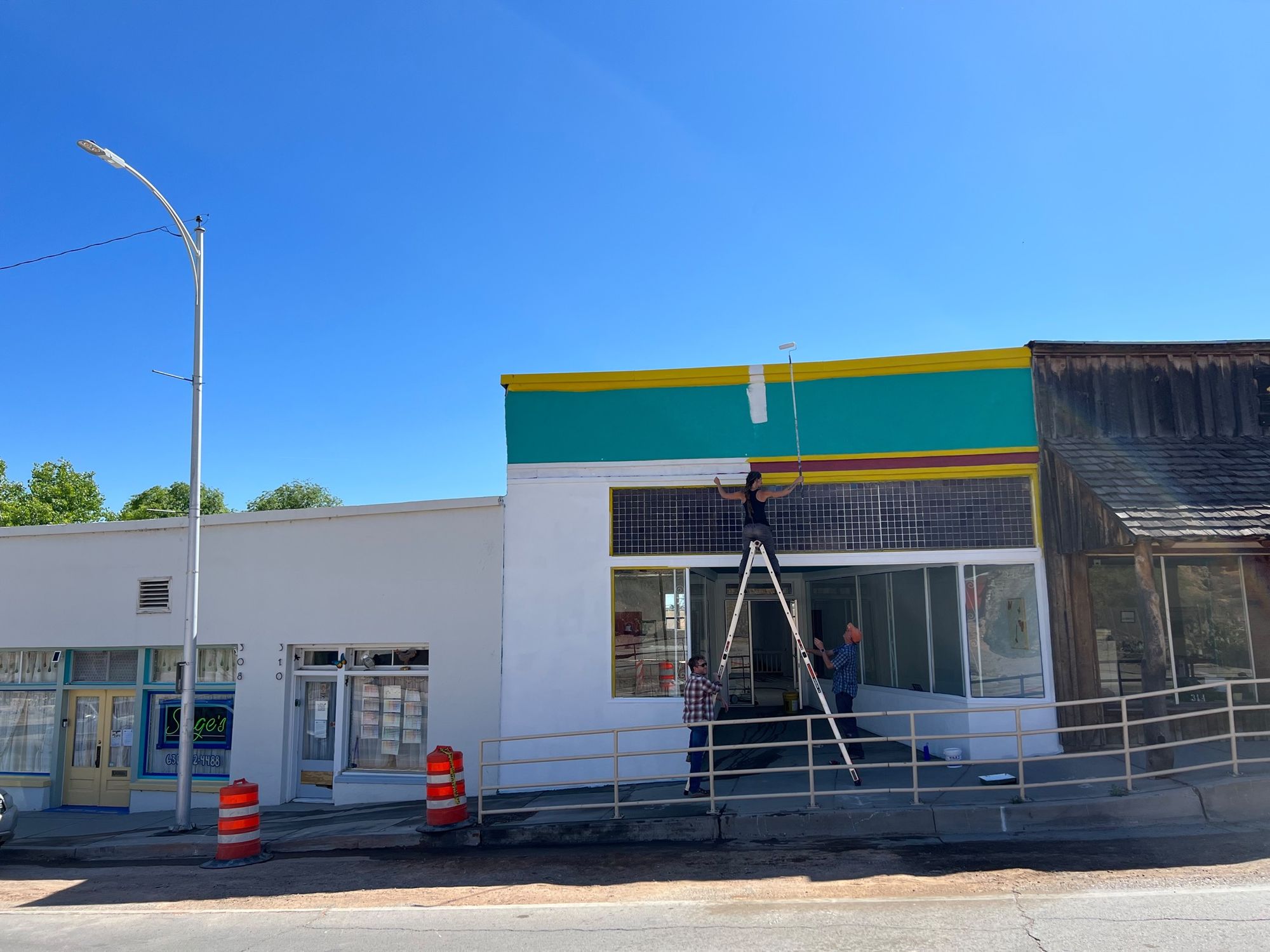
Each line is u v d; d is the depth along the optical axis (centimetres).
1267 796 953
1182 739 1238
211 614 1545
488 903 801
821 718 1060
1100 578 1278
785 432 1297
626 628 1291
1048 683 1217
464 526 1427
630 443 1320
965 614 1235
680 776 1038
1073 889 727
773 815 997
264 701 1493
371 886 898
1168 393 1276
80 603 1650
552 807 1069
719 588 1844
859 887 773
